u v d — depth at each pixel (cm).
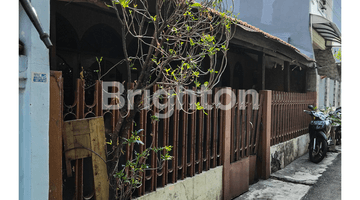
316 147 667
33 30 203
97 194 260
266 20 1166
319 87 992
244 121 489
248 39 501
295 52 698
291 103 701
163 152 332
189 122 384
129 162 262
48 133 214
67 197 253
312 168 620
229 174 441
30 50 201
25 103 204
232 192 449
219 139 430
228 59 905
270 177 561
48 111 214
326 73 1182
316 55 1334
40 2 209
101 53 585
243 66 989
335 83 1340
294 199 445
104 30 589
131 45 635
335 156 729
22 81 203
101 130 263
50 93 219
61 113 230
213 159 414
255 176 552
